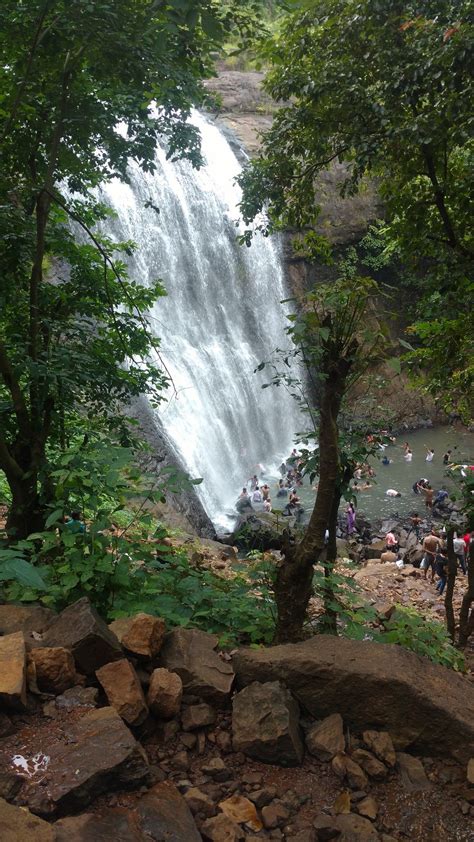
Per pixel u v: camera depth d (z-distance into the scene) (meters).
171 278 25.61
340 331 4.23
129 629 3.93
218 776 3.29
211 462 23.53
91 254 8.57
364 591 10.56
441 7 7.56
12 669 3.35
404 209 10.26
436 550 13.47
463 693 3.65
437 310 9.59
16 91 7.21
